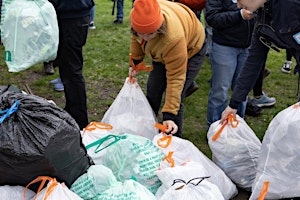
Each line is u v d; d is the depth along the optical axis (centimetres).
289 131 256
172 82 290
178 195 228
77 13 333
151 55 298
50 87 485
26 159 209
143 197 221
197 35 310
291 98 495
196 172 252
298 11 224
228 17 325
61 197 215
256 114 443
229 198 300
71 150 224
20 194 224
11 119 215
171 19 277
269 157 265
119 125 319
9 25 313
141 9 261
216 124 323
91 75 525
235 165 309
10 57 317
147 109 328
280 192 263
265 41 257
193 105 460
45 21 314
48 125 214
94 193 233
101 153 277
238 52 349
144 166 256
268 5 236
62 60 350
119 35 694
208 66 566
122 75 530
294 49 243
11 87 275
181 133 368
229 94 493
